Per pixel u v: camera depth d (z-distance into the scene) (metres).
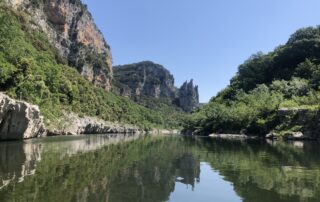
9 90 71.00
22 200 16.25
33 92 82.25
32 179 21.25
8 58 85.00
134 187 20.67
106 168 27.73
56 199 16.72
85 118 124.12
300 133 84.12
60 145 50.12
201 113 165.88
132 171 26.94
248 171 28.06
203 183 22.80
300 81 129.62
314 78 125.19
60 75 127.19
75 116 115.19
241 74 187.38
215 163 33.25
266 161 34.84
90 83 199.62
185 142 73.44
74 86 135.38
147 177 24.47
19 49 99.44
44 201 16.23
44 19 181.25
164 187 21.25
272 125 98.94
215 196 19.17
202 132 143.88
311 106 93.12
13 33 100.31
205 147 55.94
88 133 126.75
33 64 91.31
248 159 36.81
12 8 149.00
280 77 160.75
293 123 90.31
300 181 23.39
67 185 20.00
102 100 187.25
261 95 128.25
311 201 17.91
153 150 48.47
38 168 25.75
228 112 127.88
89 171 25.53
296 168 29.75
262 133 102.38
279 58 170.25
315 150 49.25
